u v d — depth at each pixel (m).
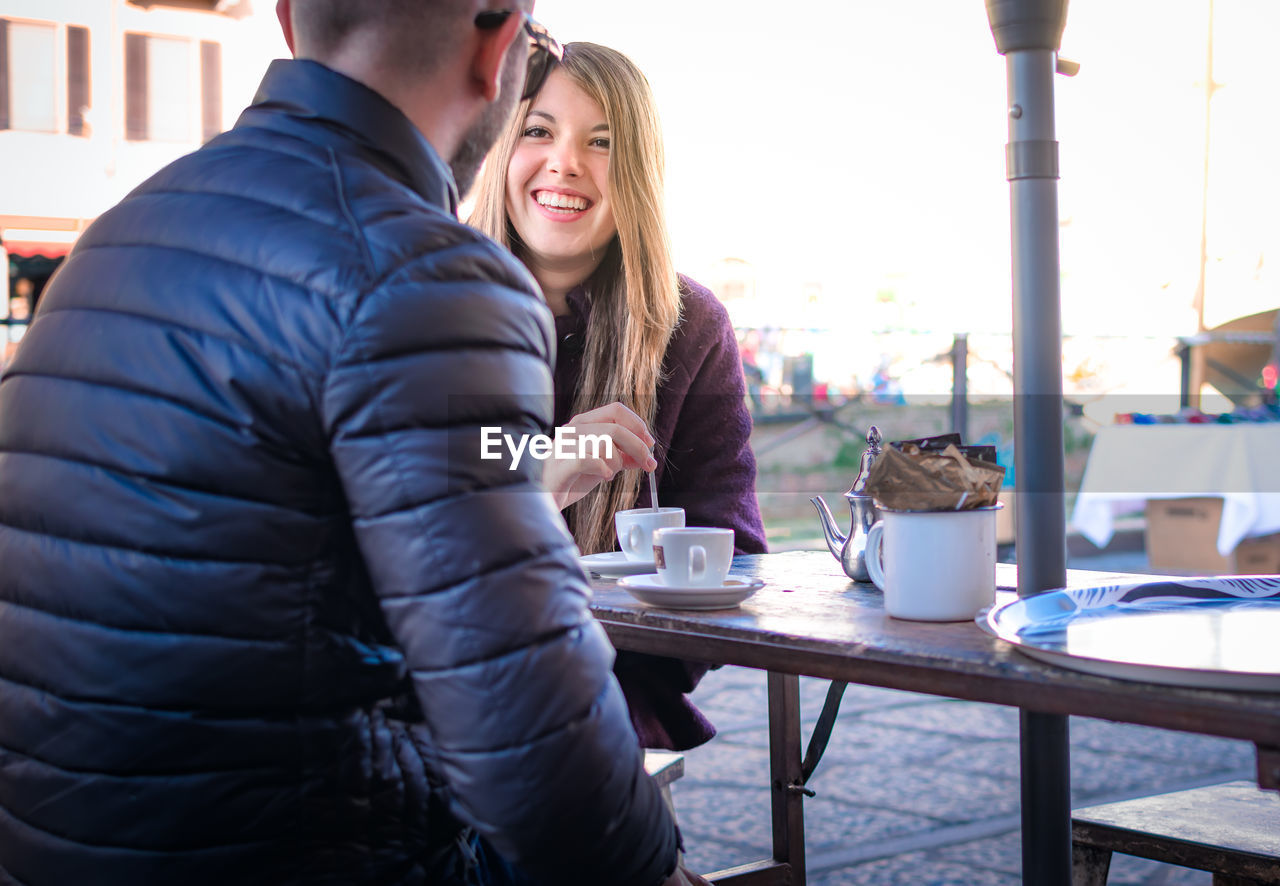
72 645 0.70
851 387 7.16
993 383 7.16
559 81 1.64
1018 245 0.93
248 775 0.70
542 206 1.67
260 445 0.68
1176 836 1.14
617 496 1.65
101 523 0.69
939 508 0.93
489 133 0.90
